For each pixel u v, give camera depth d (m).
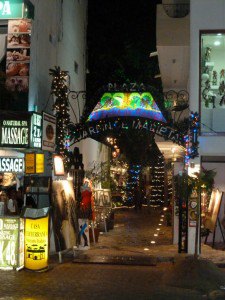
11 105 15.31
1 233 12.26
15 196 14.59
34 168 14.15
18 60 15.45
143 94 15.47
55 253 14.34
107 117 15.63
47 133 15.02
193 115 14.92
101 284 10.79
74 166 18.09
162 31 17.52
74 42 23.31
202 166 17.14
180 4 18.20
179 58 19.02
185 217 14.75
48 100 16.84
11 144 14.15
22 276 11.59
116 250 15.10
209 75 15.81
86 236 15.16
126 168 34.34
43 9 17.50
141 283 10.94
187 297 9.78
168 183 27.89
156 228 21.48
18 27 15.55
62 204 13.41
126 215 28.19
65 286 10.56
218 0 15.30
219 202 15.62
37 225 12.10
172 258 13.77
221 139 15.20
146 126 15.38
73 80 22.97
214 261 13.27
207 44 15.69
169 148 21.70
